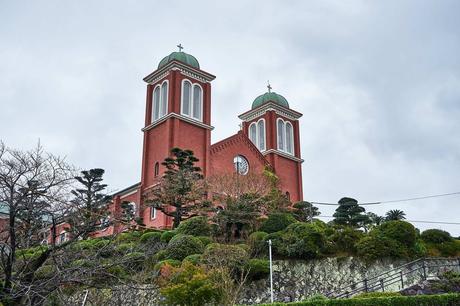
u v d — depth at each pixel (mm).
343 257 26297
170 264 22484
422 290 20688
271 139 55406
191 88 49438
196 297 19047
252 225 31750
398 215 41344
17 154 21406
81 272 12852
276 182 44375
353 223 39062
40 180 13031
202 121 48688
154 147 47625
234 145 50438
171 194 34969
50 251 13242
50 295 13391
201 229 30625
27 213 13000
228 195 34375
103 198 17641
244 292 24094
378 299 17781
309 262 26203
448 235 29281
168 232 30484
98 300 17703
